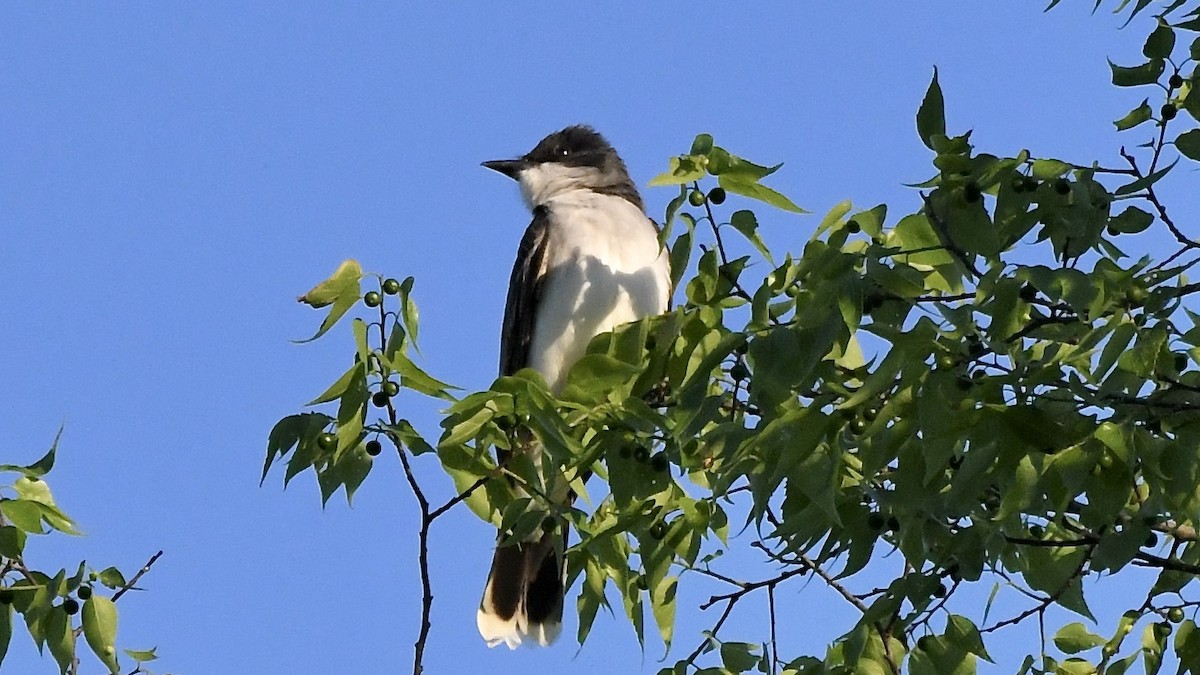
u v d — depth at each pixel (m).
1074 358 7.12
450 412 8.77
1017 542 8.08
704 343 9.20
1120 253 8.12
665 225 9.19
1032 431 7.14
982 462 7.12
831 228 8.98
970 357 7.17
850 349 9.56
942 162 8.09
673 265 9.21
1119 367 7.06
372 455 8.93
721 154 9.23
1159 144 8.48
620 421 8.80
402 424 8.72
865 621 8.31
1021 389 7.17
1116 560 7.25
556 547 9.17
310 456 8.88
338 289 8.66
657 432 8.80
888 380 7.17
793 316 8.20
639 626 9.80
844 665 9.24
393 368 8.63
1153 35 8.66
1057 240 8.05
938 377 7.13
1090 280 7.16
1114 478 7.18
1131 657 9.37
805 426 7.38
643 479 8.77
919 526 7.90
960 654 8.96
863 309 7.70
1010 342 7.19
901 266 7.89
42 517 9.49
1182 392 7.19
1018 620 8.91
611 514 10.29
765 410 7.56
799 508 8.19
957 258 8.12
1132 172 8.19
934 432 7.12
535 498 9.32
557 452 8.74
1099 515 7.23
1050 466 7.05
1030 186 8.08
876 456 7.34
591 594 9.96
